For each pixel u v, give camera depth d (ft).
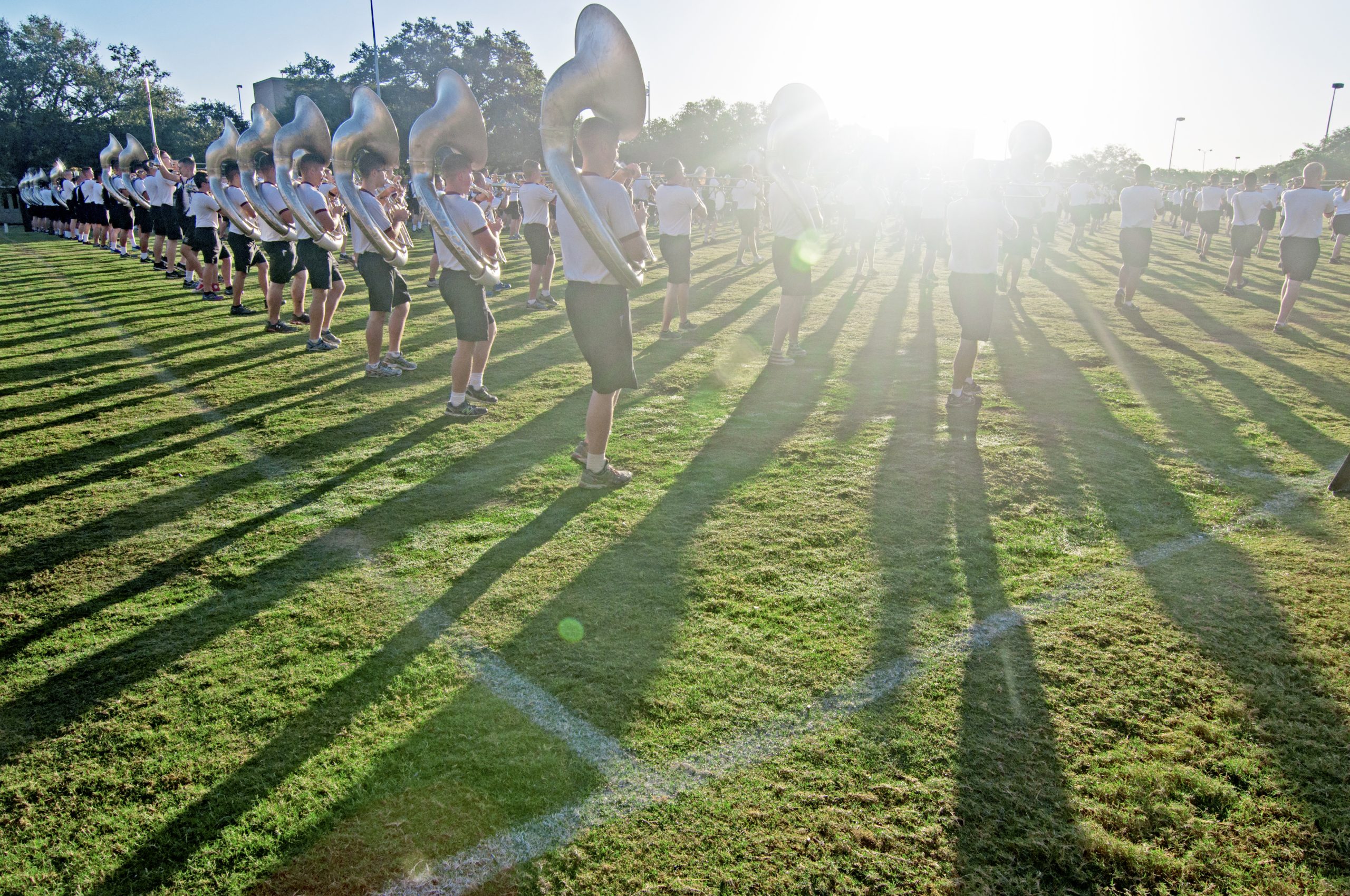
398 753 7.59
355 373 23.39
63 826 6.80
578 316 13.35
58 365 24.29
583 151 13.12
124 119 171.83
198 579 11.20
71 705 8.43
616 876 6.20
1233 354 24.43
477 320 18.15
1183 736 7.59
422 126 16.57
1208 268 49.60
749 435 17.19
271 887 6.17
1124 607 9.97
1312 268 27.73
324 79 139.64
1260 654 8.89
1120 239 33.27
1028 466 15.01
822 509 13.21
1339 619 9.57
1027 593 10.37
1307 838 6.41
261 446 16.98
